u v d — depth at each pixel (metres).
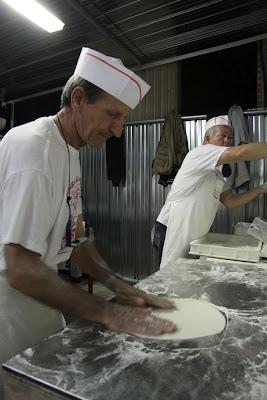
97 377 0.62
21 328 1.01
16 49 3.35
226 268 1.39
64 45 3.26
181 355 0.69
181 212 1.98
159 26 2.87
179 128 3.33
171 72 3.56
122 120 0.91
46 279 0.77
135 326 0.80
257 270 1.36
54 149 0.89
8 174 0.82
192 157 1.92
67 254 1.10
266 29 2.91
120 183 3.89
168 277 1.26
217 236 2.03
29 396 0.63
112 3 2.54
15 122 4.77
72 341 0.75
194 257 1.91
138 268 3.88
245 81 3.19
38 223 0.79
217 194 2.02
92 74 0.84
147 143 3.69
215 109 3.31
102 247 4.09
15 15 2.73
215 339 0.77
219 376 0.62
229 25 2.85
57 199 0.94
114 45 3.22
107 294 3.21
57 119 0.96
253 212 3.16
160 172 3.32
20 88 4.40
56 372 0.63
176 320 0.87
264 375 0.63
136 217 3.83
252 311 0.94
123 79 0.84
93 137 0.93
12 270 0.77
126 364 0.66
